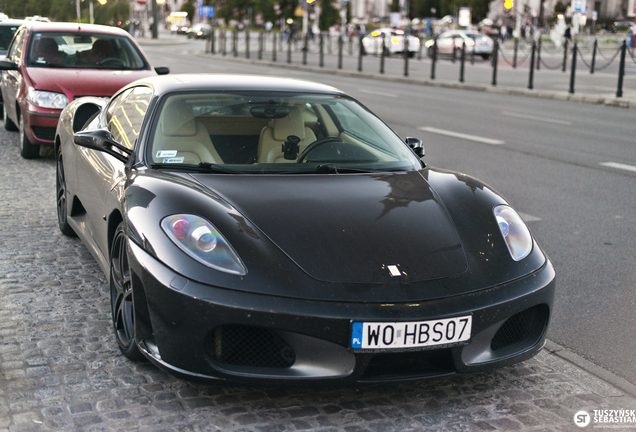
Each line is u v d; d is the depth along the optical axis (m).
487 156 9.20
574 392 3.02
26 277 4.16
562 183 7.57
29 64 7.96
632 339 3.63
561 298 4.21
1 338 3.31
